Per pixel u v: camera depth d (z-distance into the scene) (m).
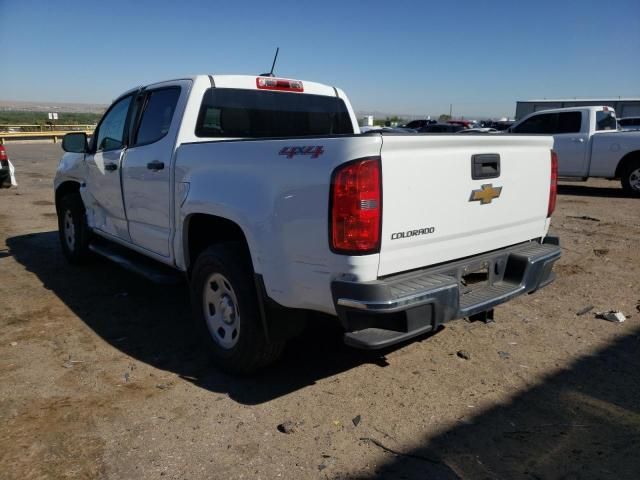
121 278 6.25
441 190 3.24
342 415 3.34
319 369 3.95
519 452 2.98
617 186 14.92
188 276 4.34
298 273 3.20
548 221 4.24
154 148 4.55
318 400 3.52
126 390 3.65
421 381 3.76
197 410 3.40
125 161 5.01
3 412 3.36
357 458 2.92
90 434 3.13
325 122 5.38
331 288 3.04
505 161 3.67
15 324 4.84
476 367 3.97
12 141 37.94
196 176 3.94
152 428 3.20
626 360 4.09
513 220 3.84
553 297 5.48
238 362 3.72
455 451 2.98
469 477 2.78
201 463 2.88
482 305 3.37
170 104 4.60
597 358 4.12
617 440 3.09
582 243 7.82
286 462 2.89
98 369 3.96
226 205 3.58
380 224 2.95
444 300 3.09
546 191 4.12
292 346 4.34
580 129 12.95
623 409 3.40
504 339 4.46
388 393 3.60
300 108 5.14
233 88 4.62
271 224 3.28
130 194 4.98
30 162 21.72
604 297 5.48
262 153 3.39
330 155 2.98
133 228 5.07
